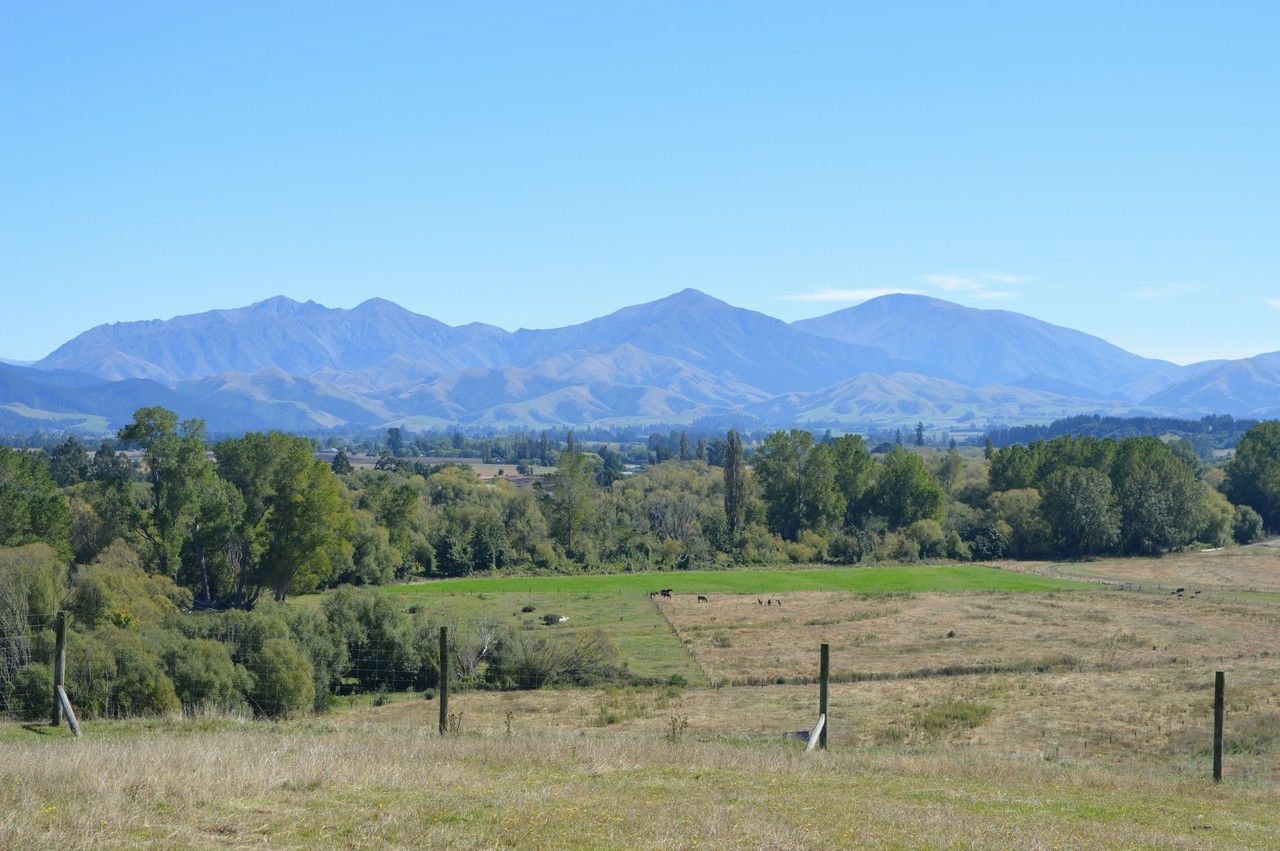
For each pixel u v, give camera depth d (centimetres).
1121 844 1789
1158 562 14712
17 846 1429
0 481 9938
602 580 13112
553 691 6562
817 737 2961
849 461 16650
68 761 1994
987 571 14100
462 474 19362
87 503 10094
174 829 1582
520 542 14838
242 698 5194
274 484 10250
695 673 7231
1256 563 14425
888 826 1809
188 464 9794
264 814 1720
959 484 18788
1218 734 2789
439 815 1738
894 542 15750
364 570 12225
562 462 15312
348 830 1633
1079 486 15275
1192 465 19038
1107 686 6372
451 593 11769
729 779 2244
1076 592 11831
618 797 1970
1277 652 7788
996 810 2052
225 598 10356
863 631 9138
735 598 11450
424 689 6662
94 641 4853
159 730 3011
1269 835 1973
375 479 15338
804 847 1628
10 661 4656
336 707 5944
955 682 6706
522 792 1986
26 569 6116
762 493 17338
